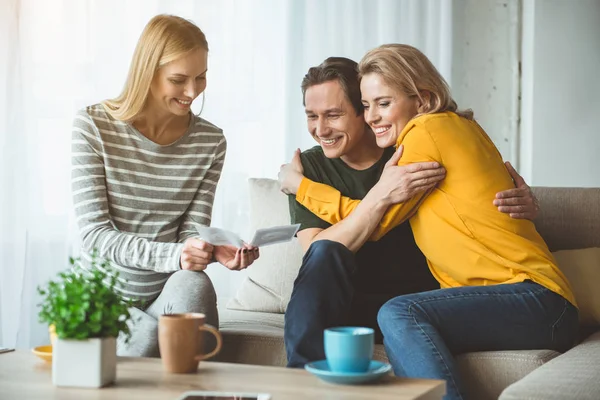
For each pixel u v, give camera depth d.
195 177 2.39
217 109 3.48
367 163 2.42
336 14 3.84
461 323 1.94
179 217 2.40
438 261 2.16
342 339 1.42
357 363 1.42
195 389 1.38
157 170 2.33
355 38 3.91
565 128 4.20
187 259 2.09
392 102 2.23
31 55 3.09
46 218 3.15
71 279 1.48
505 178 2.20
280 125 3.69
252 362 2.19
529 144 4.27
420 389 1.38
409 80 2.21
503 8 4.33
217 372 1.52
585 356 1.81
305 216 2.35
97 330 1.40
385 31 3.99
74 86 3.18
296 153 2.44
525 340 2.00
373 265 2.34
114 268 2.22
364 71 2.27
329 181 2.40
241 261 2.08
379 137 2.29
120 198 2.28
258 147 3.60
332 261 1.99
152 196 2.32
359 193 2.38
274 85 3.67
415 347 1.82
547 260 2.11
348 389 1.38
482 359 1.93
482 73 4.39
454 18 4.40
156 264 2.12
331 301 1.96
